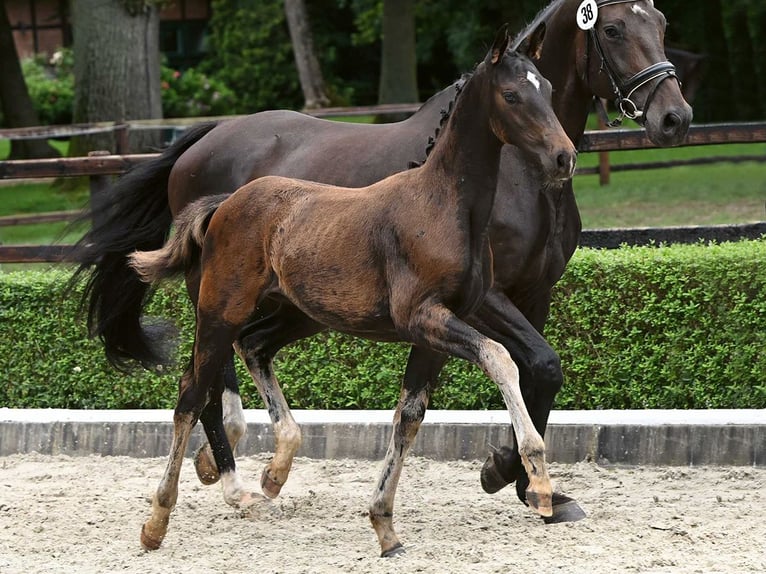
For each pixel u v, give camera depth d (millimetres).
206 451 9562
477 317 8953
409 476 10672
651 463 10891
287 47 48094
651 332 12031
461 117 7609
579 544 8242
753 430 10734
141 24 28734
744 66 39969
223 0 50062
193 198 10984
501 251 8914
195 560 8172
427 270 7531
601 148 12984
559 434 11031
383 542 8047
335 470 10906
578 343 12055
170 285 12578
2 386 13141
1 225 21391
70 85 43531
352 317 7922
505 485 9336
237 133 10922
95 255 10703
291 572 7734
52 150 35625
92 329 10719
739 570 7480
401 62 36875
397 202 7785
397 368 12344
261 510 9234
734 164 33000
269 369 9562
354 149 9969
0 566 7957
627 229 13703
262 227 8359
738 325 11828
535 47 7797
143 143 28359
